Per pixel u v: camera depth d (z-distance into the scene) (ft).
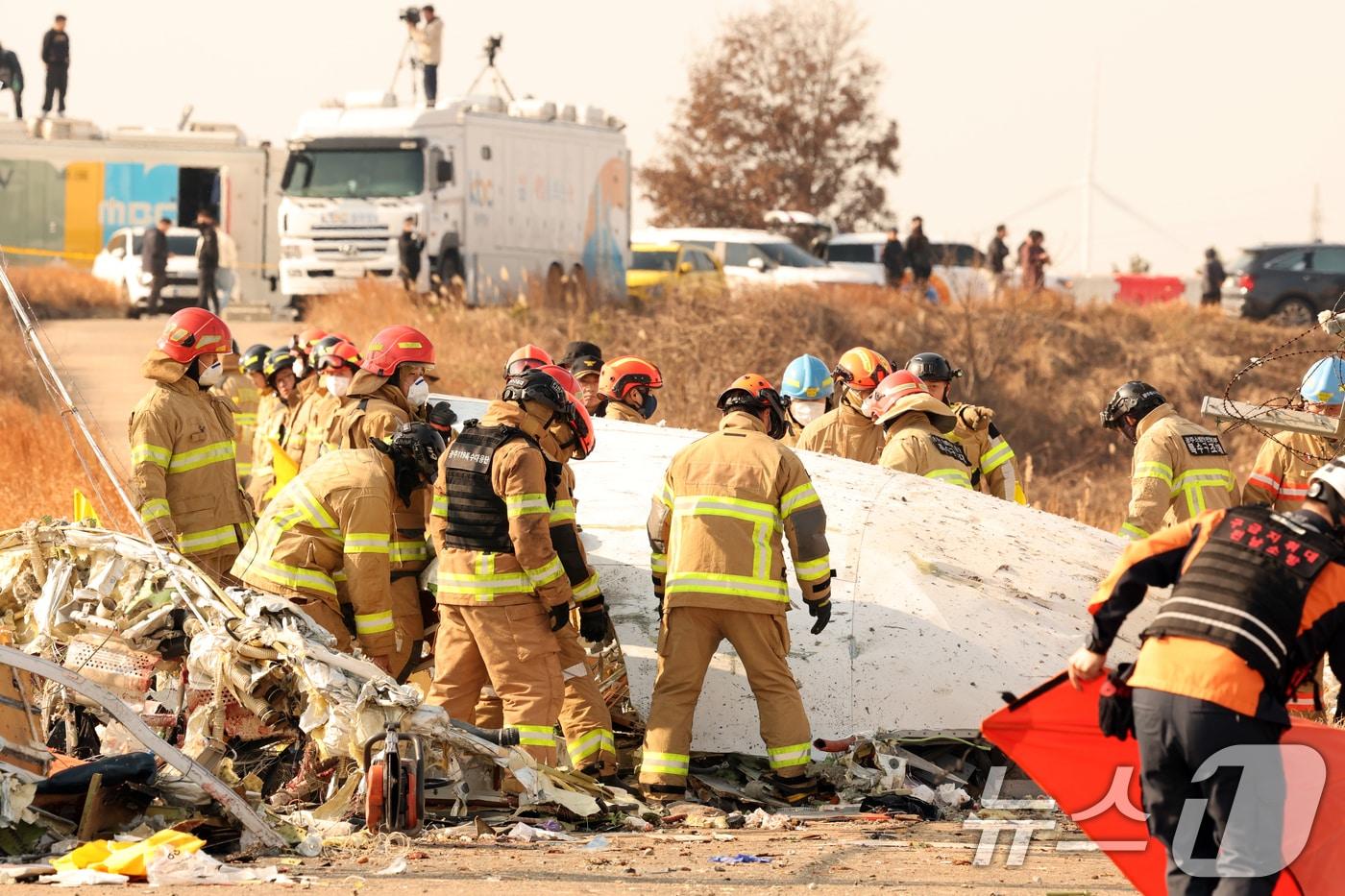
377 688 72.38
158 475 96.48
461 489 78.79
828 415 119.85
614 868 64.44
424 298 293.23
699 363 298.35
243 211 347.77
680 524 81.66
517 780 75.87
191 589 79.00
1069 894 60.29
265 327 302.04
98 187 350.23
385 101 307.17
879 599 91.25
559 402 78.69
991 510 101.81
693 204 566.36
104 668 80.48
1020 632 90.68
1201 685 48.32
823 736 86.12
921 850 70.79
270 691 75.77
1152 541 51.62
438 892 57.88
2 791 63.41
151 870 59.21
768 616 80.64
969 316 334.44
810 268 363.97
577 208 330.34
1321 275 367.45
